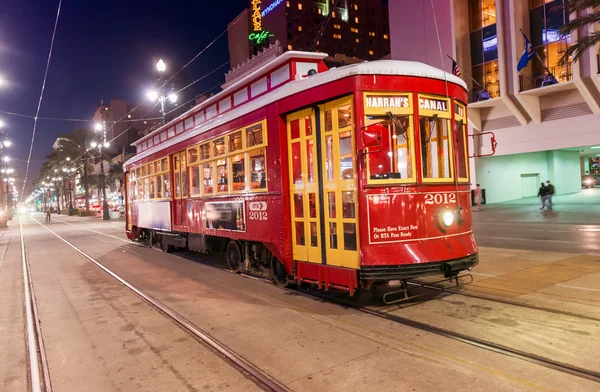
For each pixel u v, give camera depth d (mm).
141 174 15430
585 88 21562
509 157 29984
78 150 52594
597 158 43719
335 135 6246
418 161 6012
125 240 19578
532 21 24250
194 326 5973
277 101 7266
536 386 3684
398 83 5969
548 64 23609
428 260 5852
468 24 27000
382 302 6523
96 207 66312
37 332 6141
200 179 10336
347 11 84250
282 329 5641
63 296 8461
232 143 8734
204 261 11812
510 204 27047
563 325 5082
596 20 14680
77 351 5312
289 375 4230
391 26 30438
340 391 3838
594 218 17141
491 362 4215
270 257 8242
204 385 4164
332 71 6250
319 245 6613
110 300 7895
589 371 3875
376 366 4301
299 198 7016
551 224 16422
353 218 5992
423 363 4293
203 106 10789
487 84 26422
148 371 4578
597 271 7637
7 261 14688
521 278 7402
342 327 5559
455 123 6492
